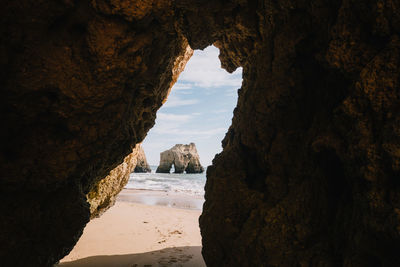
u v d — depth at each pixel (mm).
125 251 7488
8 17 3113
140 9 3746
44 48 3408
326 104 3682
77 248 7613
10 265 3529
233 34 5598
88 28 3627
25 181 3699
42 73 3398
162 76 5902
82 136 4016
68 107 3719
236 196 5004
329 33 3240
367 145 2527
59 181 3998
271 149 4629
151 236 9148
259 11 4805
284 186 4281
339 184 3430
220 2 4996
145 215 12742
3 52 3182
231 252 4543
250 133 5191
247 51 5648
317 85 4020
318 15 3678
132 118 5504
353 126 2744
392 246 2287
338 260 3043
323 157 3539
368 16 2672
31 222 3795
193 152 60031
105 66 3801
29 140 3680
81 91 3719
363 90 2596
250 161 5352
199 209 15953
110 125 4281
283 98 4500
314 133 3746
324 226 3463
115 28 3740
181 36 5945
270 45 4723
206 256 5094
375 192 2422
